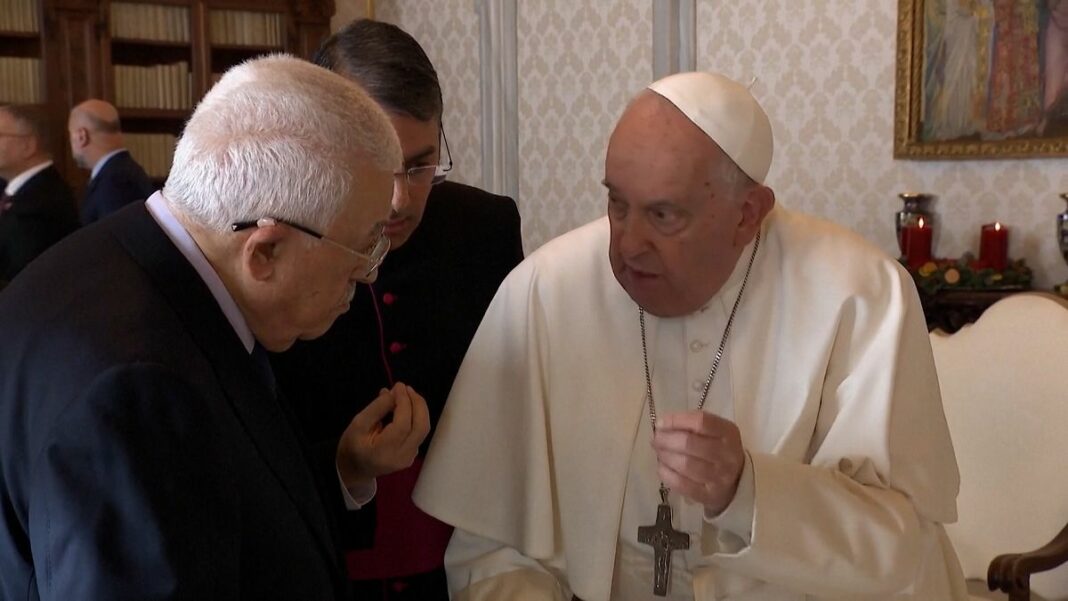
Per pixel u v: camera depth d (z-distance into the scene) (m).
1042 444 2.61
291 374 1.79
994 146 3.84
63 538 0.98
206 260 1.18
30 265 1.21
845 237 1.63
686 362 1.62
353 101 1.20
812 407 1.54
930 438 1.54
